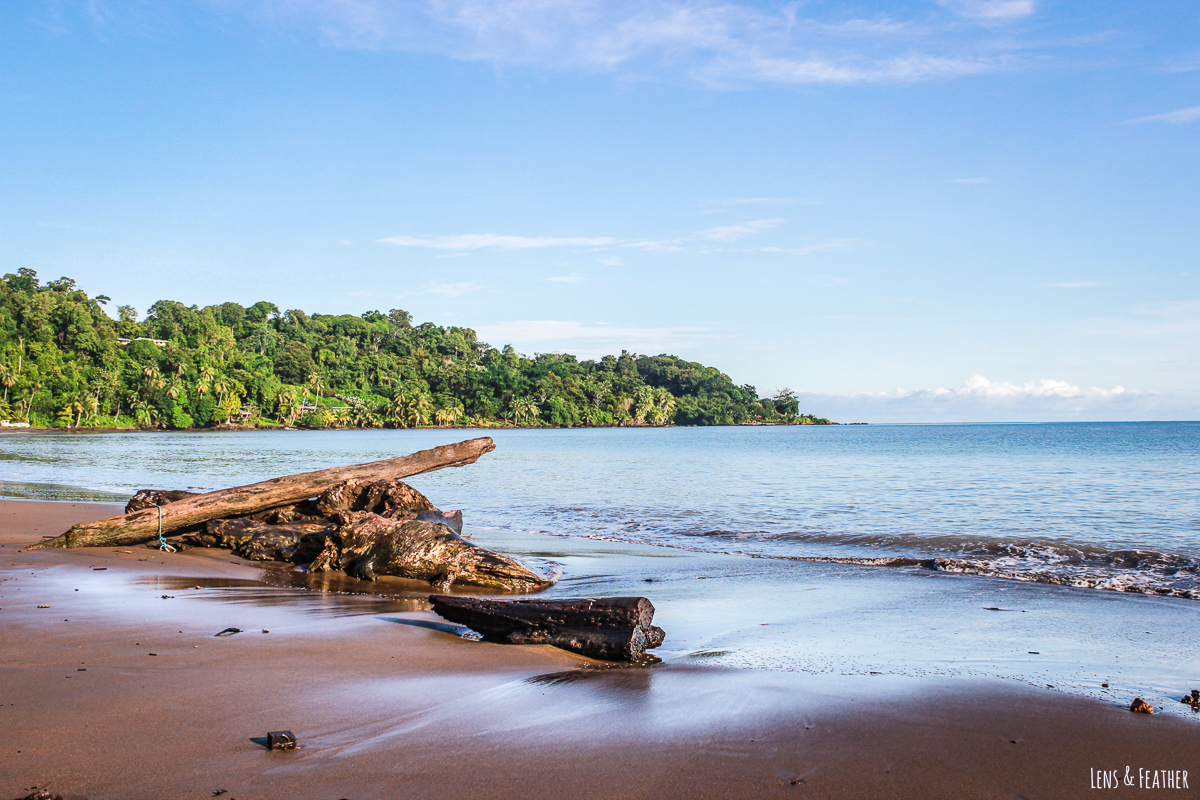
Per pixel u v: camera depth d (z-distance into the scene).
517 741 4.51
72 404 135.25
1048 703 5.36
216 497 13.82
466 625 7.36
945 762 4.34
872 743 4.59
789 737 4.67
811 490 26.66
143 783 3.79
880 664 6.38
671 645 7.05
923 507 20.59
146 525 13.15
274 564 12.16
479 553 10.62
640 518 18.92
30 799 3.53
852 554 13.42
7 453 56.94
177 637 6.77
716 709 5.16
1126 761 4.39
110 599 8.55
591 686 5.65
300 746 4.33
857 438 114.44
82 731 4.46
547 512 20.30
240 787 3.78
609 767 4.15
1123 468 36.75
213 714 4.81
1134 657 6.66
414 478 33.69
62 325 154.12
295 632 7.16
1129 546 13.45
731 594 9.65
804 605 8.95
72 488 26.58
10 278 180.50
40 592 8.88
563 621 6.80
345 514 12.30
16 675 5.51
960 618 8.23
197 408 152.00
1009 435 120.38
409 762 4.15
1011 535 15.02
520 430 191.00
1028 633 7.55
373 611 8.41
